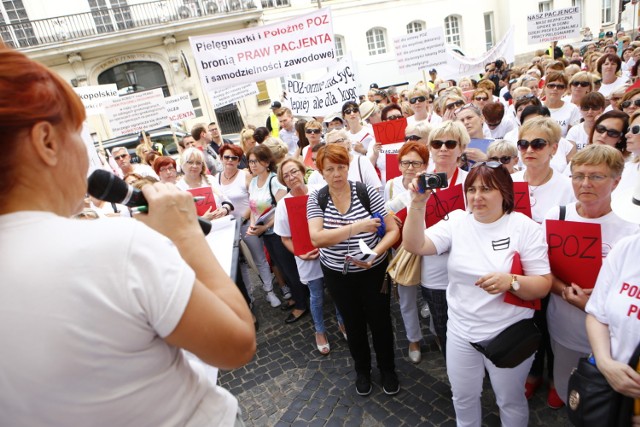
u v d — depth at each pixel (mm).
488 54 8078
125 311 619
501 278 1707
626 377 1272
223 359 709
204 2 15805
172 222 777
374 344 2574
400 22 18812
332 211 2449
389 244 2359
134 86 16344
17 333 582
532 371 2441
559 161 3242
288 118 6555
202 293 681
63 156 671
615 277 1410
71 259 602
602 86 5570
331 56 4750
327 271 2479
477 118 3578
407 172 2666
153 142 9656
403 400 2564
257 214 3596
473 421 2037
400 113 4641
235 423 879
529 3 20125
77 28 14914
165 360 703
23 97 606
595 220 1911
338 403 2650
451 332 1974
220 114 17094
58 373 593
